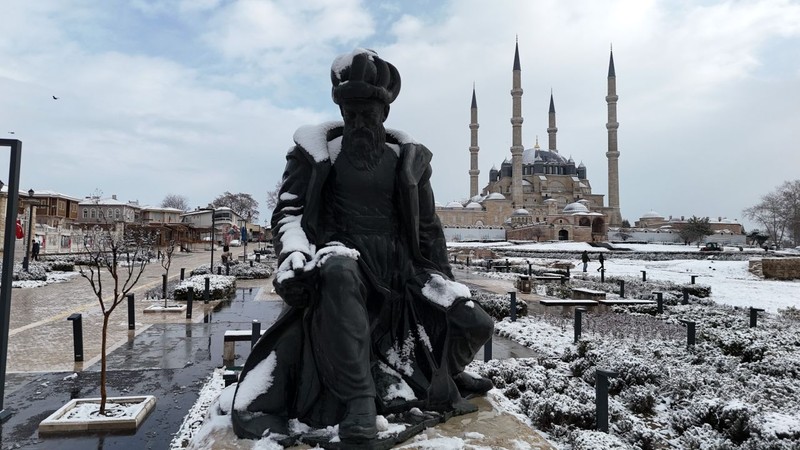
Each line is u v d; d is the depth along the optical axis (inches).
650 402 250.5
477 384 147.6
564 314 560.4
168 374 305.7
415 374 134.0
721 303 761.0
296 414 125.6
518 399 251.6
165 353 361.4
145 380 292.7
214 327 466.6
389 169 143.3
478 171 4254.4
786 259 1202.0
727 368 318.7
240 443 115.0
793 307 650.2
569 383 270.2
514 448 116.2
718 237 3260.3
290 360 130.4
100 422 215.2
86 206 2428.6
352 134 139.4
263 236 3253.0
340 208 141.1
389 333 138.3
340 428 110.6
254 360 131.9
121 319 508.1
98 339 408.5
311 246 132.3
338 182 141.7
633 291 775.7
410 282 142.2
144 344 391.5
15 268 900.6
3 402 238.2
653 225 4414.4
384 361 134.6
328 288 119.1
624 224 4261.8
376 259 139.1
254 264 1301.7
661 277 1221.1
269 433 116.3
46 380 290.5
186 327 466.3
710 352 352.8
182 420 227.5
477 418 131.6
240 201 3503.9
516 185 3740.2
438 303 133.8
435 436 118.8
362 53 137.0
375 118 138.5
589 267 1530.5
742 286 1031.0
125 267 1216.8
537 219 3506.4
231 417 126.4
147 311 546.9
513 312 495.8
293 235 131.6
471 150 4259.4
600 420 210.4
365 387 115.7
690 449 202.7
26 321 488.4
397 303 139.1
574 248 2367.1
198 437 126.1
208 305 617.6
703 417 224.8
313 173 139.1
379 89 134.9
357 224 140.1
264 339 132.3
